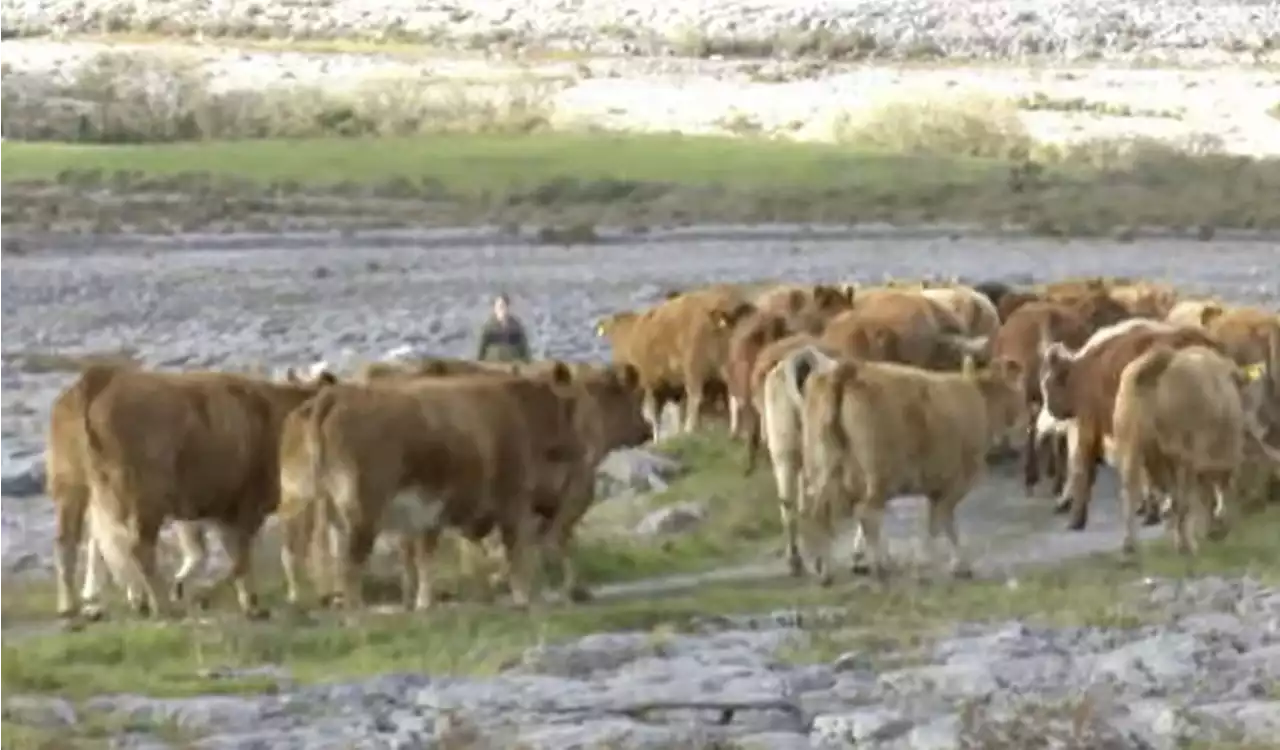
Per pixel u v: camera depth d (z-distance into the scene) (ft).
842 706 51.70
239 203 201.26
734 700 51.93
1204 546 77.97
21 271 165.17
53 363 124.26
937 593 68.33
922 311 94.79
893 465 71.77
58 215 192.34
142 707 51.24
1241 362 90.33
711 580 73.20
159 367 122.11
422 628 61.93
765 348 86.89
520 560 68.80
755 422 90.53
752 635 60.70
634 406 76.13
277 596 67.72
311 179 212.23
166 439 64.44
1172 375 77.00
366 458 64.69
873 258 184.24
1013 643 58.80
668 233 195.00
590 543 76.43
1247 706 51.70
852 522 82.33
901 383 72.18
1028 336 95.61
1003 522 85.40
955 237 198.39
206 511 65.62
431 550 67.05
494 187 210.59
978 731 48.26
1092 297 101.96
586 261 179.22
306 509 65.41
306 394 67.62
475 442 66.90
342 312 149.79
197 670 56.24
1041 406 91.30
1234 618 62.75
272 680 54.54
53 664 56.90
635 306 152.46
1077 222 205.87
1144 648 57.82
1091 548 79.51
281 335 138.72
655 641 59.31
